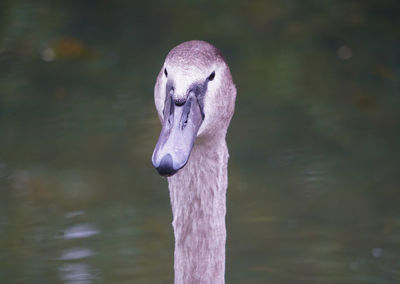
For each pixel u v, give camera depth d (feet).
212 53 23.13
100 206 40.88
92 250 37.11
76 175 43.50
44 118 48.49
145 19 60.85
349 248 37.65
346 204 40.73
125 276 35.04
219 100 23.27
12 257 36.22
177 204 24.64
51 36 58.23
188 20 60.49
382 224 39.40
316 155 44.60
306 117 48.26
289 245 37.99
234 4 63.26
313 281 35.19
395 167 43.39
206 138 23.65
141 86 51.78
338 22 60.29
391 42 57.11
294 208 40.57
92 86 51.98
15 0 63.57
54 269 35.35
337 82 52.26
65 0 63.82
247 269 36.27
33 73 53.67
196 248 24.61
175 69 22.29
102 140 46.14
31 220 39.32
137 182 43.01
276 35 58.23
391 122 47.55
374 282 35.04
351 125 47.39
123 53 55.98
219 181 24.64
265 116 48.42
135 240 38.09
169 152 20.39
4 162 44.45
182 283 24.86
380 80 52.42
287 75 53.06
